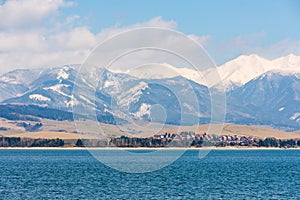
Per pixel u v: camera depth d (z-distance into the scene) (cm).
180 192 18288
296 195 17638
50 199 16288
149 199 16362
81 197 16812
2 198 16588
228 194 17788
